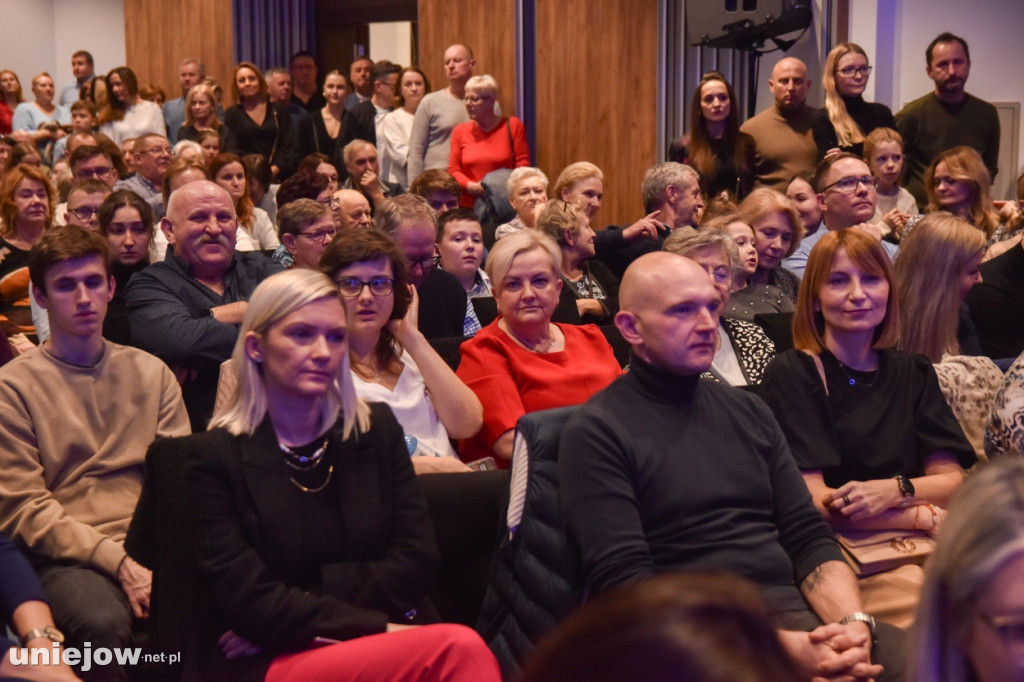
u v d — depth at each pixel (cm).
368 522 208
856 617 211
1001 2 704
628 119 801
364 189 652
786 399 264
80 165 594
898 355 273
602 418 222
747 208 434
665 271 228
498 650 224
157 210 611
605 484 216
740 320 356
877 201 582
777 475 237
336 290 210
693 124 622
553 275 312
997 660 115
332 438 211
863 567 245
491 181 661
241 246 555
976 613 116
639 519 217
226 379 268
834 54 623
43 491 252
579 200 518
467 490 246
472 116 705
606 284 472
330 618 195
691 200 523
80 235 264
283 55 1030
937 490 255
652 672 57
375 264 279
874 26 704
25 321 431
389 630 200
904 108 675
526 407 307
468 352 312
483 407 302
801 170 633
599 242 485
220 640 200
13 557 212
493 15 818
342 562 206
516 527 225
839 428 262
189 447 200
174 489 205
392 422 220
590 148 811
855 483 249
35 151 709
